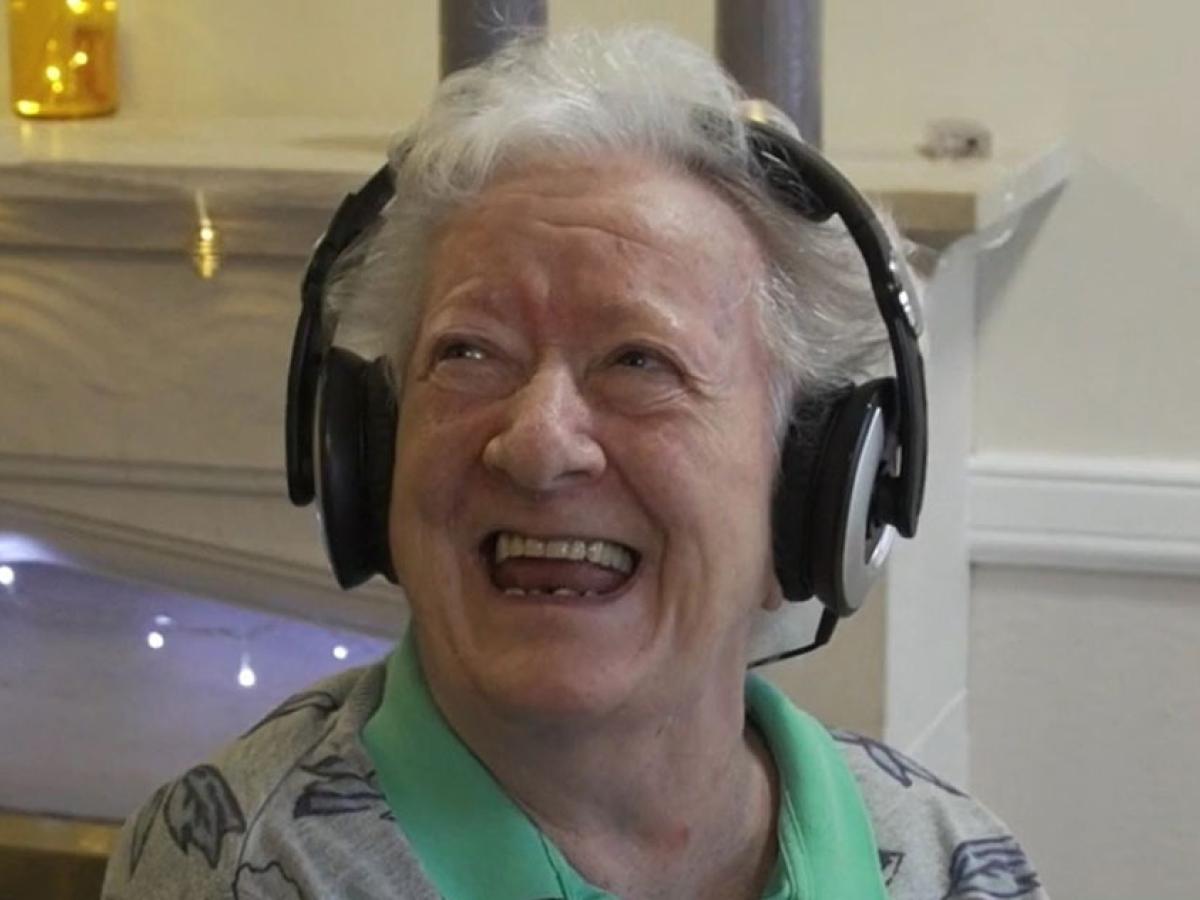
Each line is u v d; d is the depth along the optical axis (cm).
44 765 229
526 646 103
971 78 204
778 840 116
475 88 111
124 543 202
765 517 108
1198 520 204
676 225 105
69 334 193
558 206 105
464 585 105
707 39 206
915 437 109
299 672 230
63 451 196
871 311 113
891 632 182
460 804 108
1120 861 215
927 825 122
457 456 104
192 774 111
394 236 110
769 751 120
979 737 216
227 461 193
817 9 169
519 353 104
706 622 106
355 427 110
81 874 213
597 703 103
